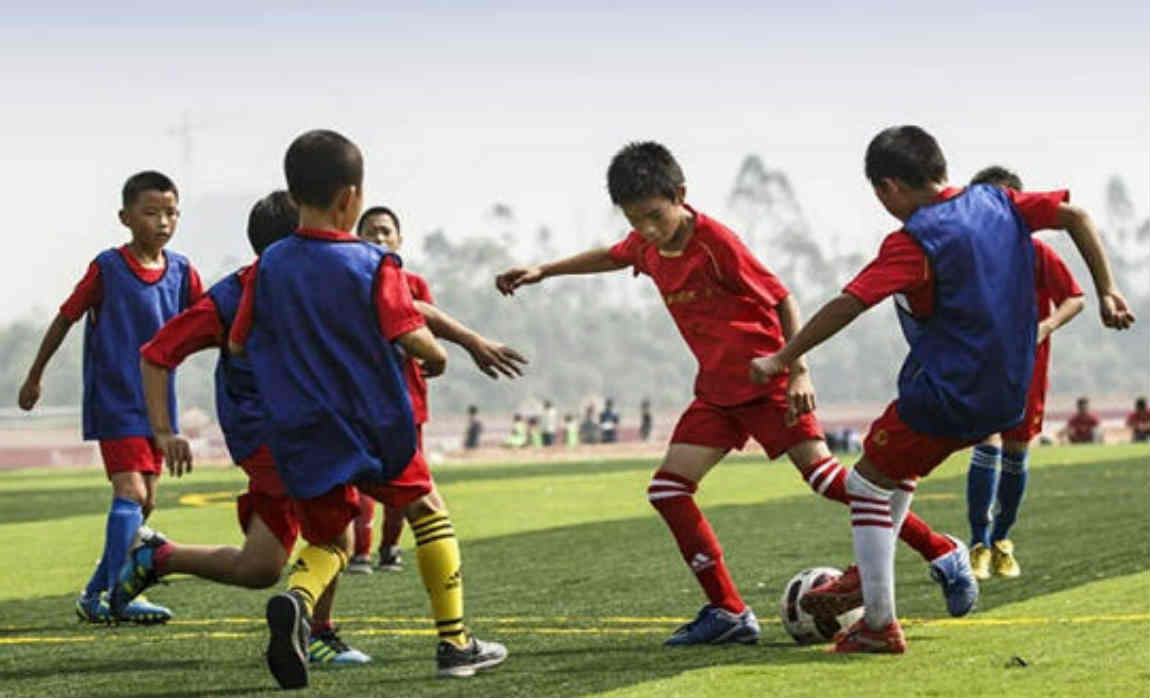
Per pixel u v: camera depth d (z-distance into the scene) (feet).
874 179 31.71
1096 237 31.27
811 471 35.27
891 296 30.58
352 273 29.35
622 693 28.27
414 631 37.99
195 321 30.99
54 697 29.48
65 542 70.69
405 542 67.15
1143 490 77.51
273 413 29.40
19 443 378.53
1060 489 80.33
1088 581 42.73
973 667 29.81
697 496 86.69
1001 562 45.32
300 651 28.89
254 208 34.30
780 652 32.94
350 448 29.22
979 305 30.60
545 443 291.17
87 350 42.83
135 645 36.55
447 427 479.00
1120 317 31.42
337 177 29.76
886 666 30.40
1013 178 43.37
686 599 43.45
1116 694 26.68
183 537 73.72
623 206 35.04
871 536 31.99
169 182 43.01
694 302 35.65
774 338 35.60
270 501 32.68
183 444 31.01
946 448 31.55
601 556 56.29
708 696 27.73
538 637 36.27
